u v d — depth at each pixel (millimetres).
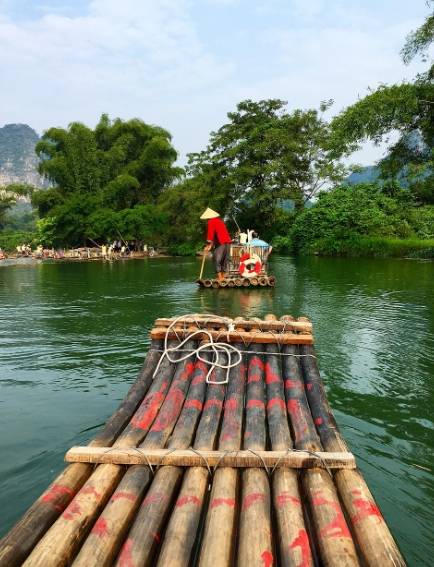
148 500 2354
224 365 4055
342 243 24438
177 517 2225
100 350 6457
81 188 40219
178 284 14188
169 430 3100
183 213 36562
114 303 10523
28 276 18422
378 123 18500
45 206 41812
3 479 3318
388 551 2000
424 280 13703
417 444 3797
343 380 5180
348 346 6469
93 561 1938
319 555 2066
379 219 24625
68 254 33750
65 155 41594
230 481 2514
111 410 4469
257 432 3043
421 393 4828
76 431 4055
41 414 4395
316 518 2232
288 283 13445
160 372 3986
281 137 29891
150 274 18156
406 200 27109
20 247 42219
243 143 30844
